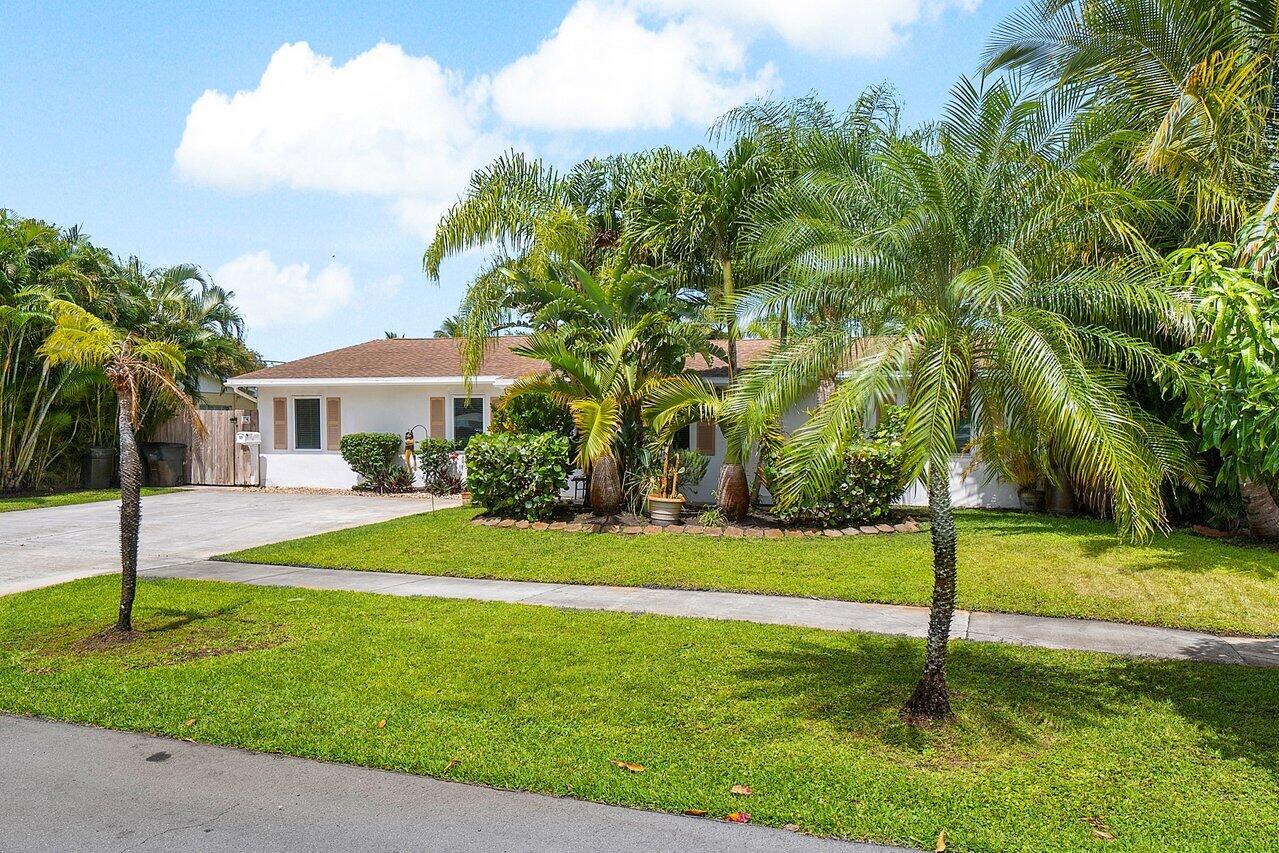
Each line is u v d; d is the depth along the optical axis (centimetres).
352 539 1206
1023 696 541
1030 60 1109
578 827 372
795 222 562
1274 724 494
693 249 1333
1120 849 349
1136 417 489
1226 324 390
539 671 592
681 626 718
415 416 2025
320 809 391
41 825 377
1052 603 800
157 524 1452
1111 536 1118
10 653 652
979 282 446
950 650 646
